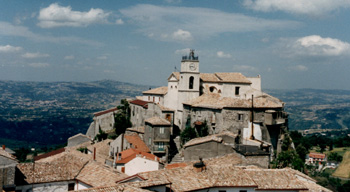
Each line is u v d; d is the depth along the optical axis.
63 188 45.41
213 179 41.97
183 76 94.38
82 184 45.41
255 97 90.81
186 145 65.88
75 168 48.16
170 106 99.25
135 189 33.84
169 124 84.62
